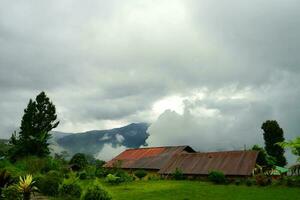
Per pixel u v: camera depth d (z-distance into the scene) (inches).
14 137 2297.0
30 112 2363.4
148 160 2218.3
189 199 1027.3
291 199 988.6
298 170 1480.1
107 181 1673.2
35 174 1387.8
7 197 849.5
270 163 1806.1
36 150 2139.5
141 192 1228.5
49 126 2415.1
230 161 1692.9
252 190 1229.7
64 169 1839.3
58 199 987.9
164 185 1470.2
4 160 1737.2
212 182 1552.7
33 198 989.2
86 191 845.8
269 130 2522.1
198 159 1849.2
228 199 1018.1
